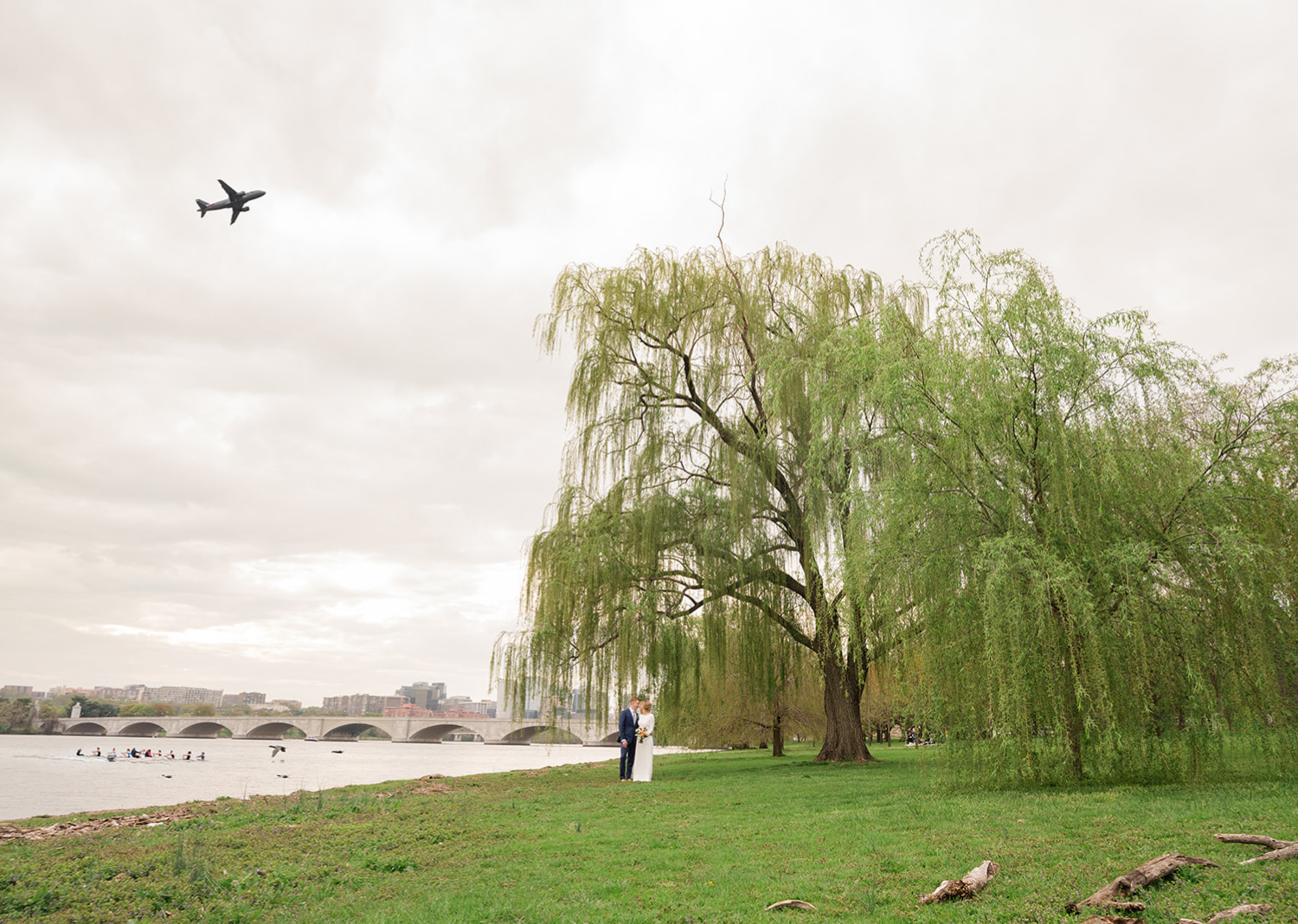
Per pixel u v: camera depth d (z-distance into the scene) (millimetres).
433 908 7281
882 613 17031
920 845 9289
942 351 16109
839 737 25781
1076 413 15148
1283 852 7320
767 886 7773
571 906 7195
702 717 40250
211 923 7312
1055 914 6055
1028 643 14312
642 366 25562
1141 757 14164
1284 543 14672
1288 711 14164
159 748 100312
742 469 23453
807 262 25422
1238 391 14984
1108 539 14828
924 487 15859
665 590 23953
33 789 33375
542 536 24469
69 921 7422
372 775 43375
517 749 123500
